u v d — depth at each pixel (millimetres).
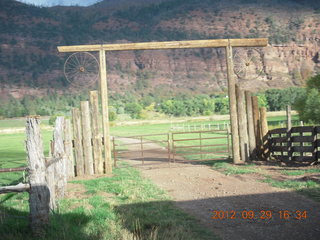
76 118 13156
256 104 15188
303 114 35562
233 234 5543
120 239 5125
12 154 25250
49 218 5469
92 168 13234
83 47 13789
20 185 5223
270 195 8094
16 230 5227
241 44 14867
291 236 5305
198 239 5273
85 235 5234
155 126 75188
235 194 8500
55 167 8227
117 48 13930
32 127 5305
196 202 7906
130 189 9492
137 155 21703
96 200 7711
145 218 6430
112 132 57875
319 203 7047
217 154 19375
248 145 14961
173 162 16625
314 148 12219
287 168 11945
